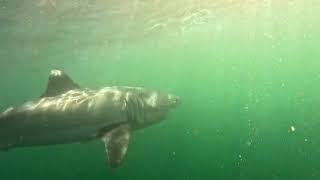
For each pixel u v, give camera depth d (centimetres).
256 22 2627
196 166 2692
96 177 2542
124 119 803
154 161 3828
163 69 5109
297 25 2792
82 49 2845
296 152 2633
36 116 764
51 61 3180
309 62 5494
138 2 1748
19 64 3098
